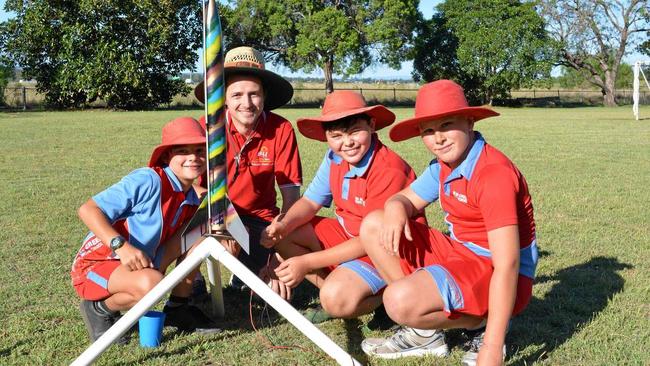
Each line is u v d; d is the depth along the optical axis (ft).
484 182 10.55
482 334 11.53
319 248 14.07
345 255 12.67
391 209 11.39
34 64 122.42
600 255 18.10
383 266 11.89
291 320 10.11
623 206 25.34
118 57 122.11
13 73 138.21
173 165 12.57
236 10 154.20
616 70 166.09
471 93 165.68
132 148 47.21
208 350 11.93
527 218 10.94
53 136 57.41
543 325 12.86
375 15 153.99
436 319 10.76
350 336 12.84
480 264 10.96
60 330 12.70
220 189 10.34
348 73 154.40
